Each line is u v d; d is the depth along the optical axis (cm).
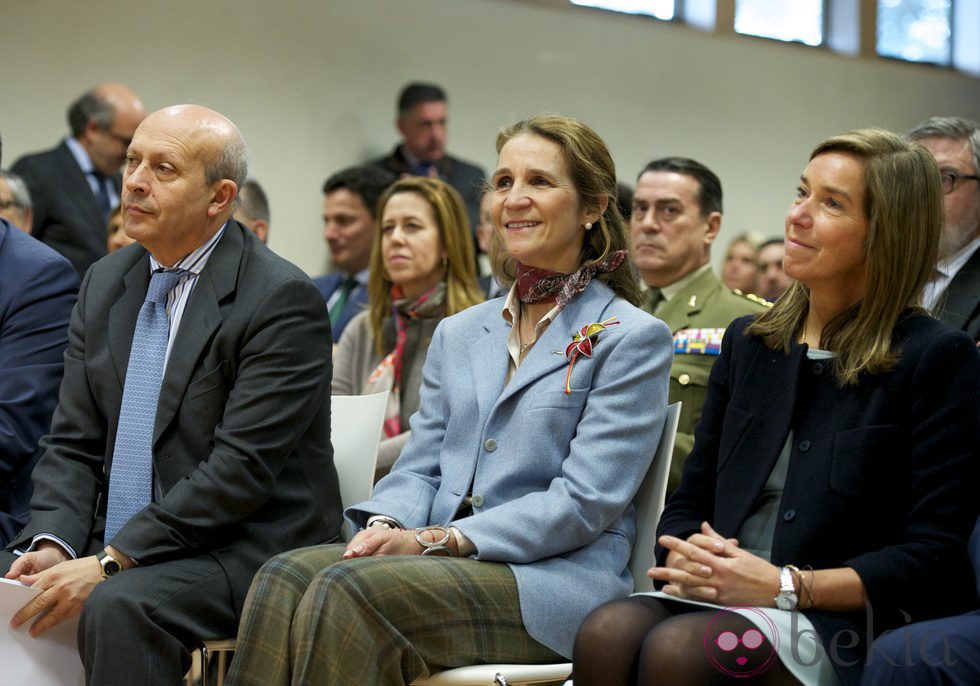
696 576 249
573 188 313
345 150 898
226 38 862
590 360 300
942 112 1099
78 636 297
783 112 1043
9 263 393
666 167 452
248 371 325
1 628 298
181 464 326
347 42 899
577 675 249
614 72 986
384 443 425
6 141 796
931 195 265
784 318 285
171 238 337
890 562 243
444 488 308
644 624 250
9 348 383
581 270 315
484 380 315
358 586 257
